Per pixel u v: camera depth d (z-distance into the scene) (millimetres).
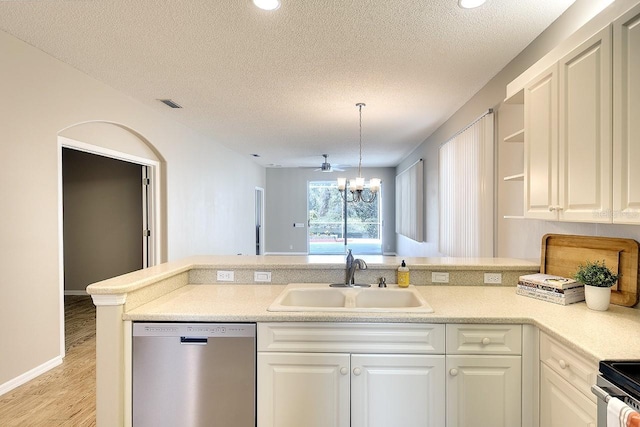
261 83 3369
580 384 1302
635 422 913
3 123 2449
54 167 2863
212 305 1878
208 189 5953
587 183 1519
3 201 2453
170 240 4680
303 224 10062
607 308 1725
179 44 2602
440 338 1683
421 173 6066
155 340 1717
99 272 5609
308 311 1746
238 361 1711
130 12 2188
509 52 2715
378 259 2619
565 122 1663
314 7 2121
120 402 1707
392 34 2443
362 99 3838
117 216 5570
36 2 2086
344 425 1698
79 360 3066
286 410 1712
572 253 2043
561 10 2154
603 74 1416
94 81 3262
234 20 2275
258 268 2418
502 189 3082
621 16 1320
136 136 4059
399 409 1698
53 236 2871
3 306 2463
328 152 7387
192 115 4496
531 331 1656
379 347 1693
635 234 1698
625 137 1316
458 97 3758
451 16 2221
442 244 4770
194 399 1722
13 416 2252
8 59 2473
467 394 1675
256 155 7809
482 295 2092
